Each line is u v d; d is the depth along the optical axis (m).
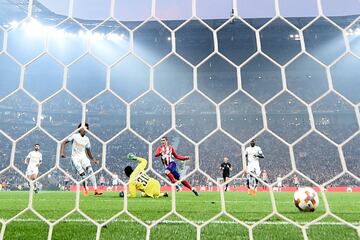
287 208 5.79
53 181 25.56
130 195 8.84
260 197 10.12
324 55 31.58
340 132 31.66
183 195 10.48
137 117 34.66
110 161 30.12
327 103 33.09
